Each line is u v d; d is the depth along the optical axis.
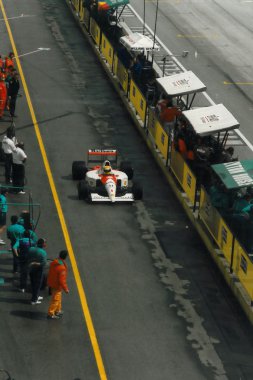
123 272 47.72
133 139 67.94
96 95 77.88
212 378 38.91
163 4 113.69
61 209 54.75
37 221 49.88
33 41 93.38
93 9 91.75
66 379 38.28
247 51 95.00
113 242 51.00
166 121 63.47
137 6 110.75
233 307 44.84
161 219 54.31
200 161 55.53
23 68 84.06
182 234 52.50
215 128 55.91
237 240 45.56
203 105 76.56
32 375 38.47
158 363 39.78
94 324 42.62
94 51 90.88
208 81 83.50
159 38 97.06
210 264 49.12
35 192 56.91
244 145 68.12
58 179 59.28
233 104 77.44
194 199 53.91
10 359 39.50
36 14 105.25
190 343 41.53
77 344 40.91
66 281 46.38
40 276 43.34
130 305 44.50
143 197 57.34
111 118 72.38
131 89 73.00
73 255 49.12
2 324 42.16
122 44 78.31
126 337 41.69
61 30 98.75
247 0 120.19
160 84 63.88
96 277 47.03
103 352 40.41
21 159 56.00
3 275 46.44
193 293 46.00
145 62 74.06
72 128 69.31
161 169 62.22
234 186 47.03
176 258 49.59
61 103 75.06
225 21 107.62
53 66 85.38
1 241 49.53
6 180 57.47
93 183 56.59
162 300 45.19
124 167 59.22
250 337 42.28
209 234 51.56
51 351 40.25
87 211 54.72
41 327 42.06
